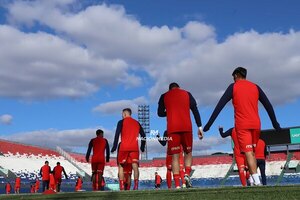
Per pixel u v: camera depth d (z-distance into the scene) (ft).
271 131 153.48
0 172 173.47
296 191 12.19
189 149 24.29
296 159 223.10
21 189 163.22
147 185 232.12
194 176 233.55
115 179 237.25
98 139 44.39
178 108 23.63
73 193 17.11
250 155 19.61
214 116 20.53
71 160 244.01
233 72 20.88
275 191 12.59
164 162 257.34
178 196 13.69
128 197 14.60
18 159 208.13
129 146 35.27
